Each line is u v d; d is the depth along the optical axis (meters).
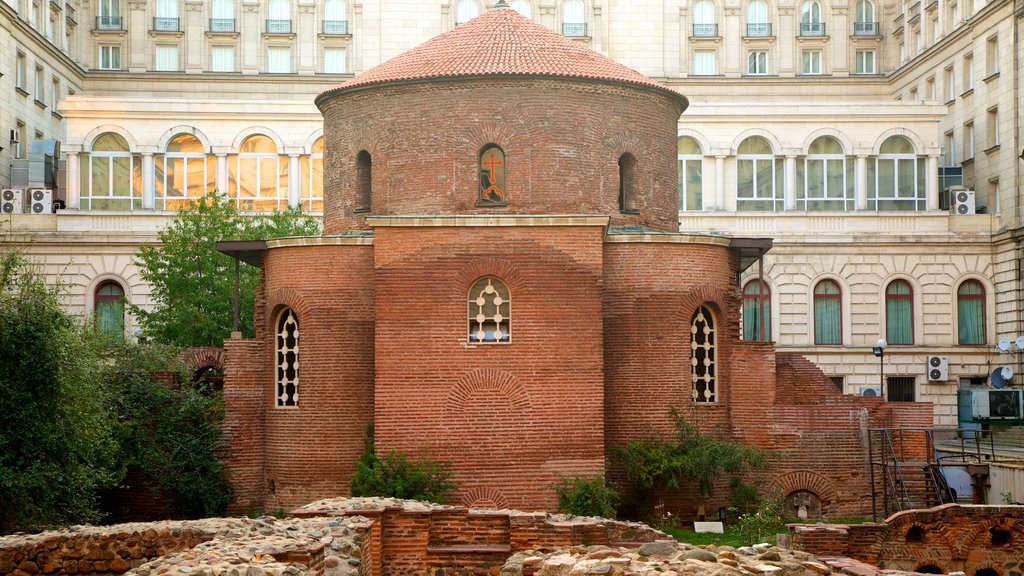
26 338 27.94
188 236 53.09
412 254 32.50
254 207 69.50
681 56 82.50
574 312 32.47
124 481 35.56
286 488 34.91
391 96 37.41
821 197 69.44
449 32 39.72
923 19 76.56
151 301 66.19
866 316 66.81
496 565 22.78
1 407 27.58
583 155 36.91
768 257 67.00
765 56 83.69
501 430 32.12
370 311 34.78
